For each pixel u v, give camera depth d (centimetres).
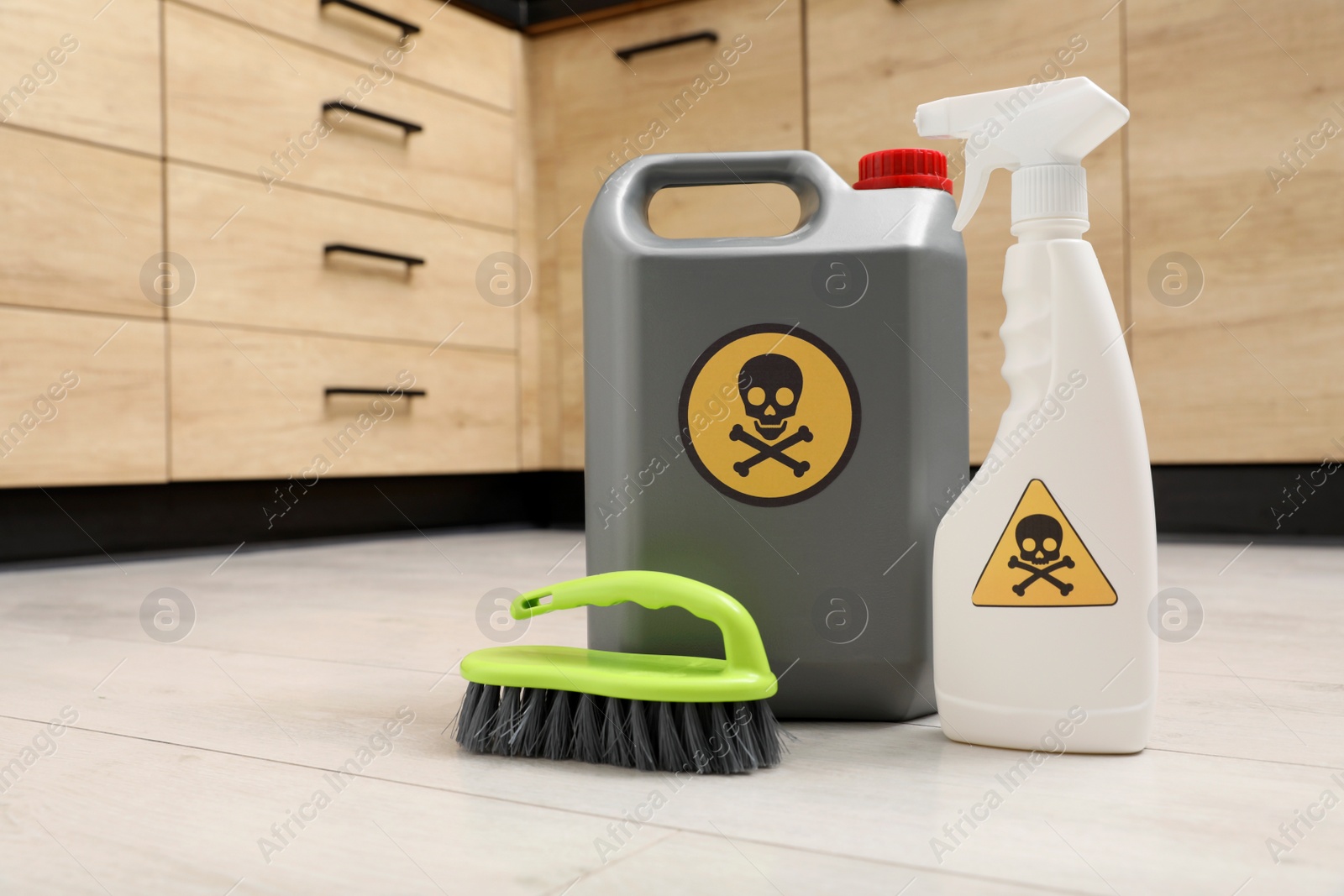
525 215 238
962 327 70
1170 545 175
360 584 142
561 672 58
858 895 39
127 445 170
